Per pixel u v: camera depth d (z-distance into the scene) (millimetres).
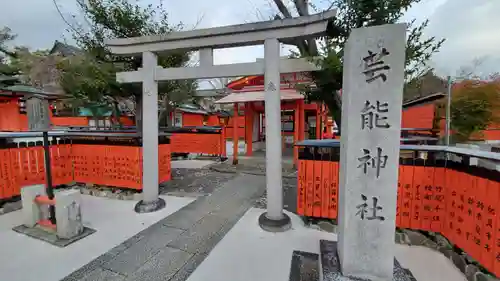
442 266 2562
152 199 4160
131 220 3746
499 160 1891
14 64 9102
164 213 4023
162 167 5129
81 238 3172
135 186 4652
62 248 2926
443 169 2789
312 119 12203
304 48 3773
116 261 2674
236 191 5238
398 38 1892
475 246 2266
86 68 4820
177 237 3217
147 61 3943
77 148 5055
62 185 5062
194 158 9492
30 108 3207
